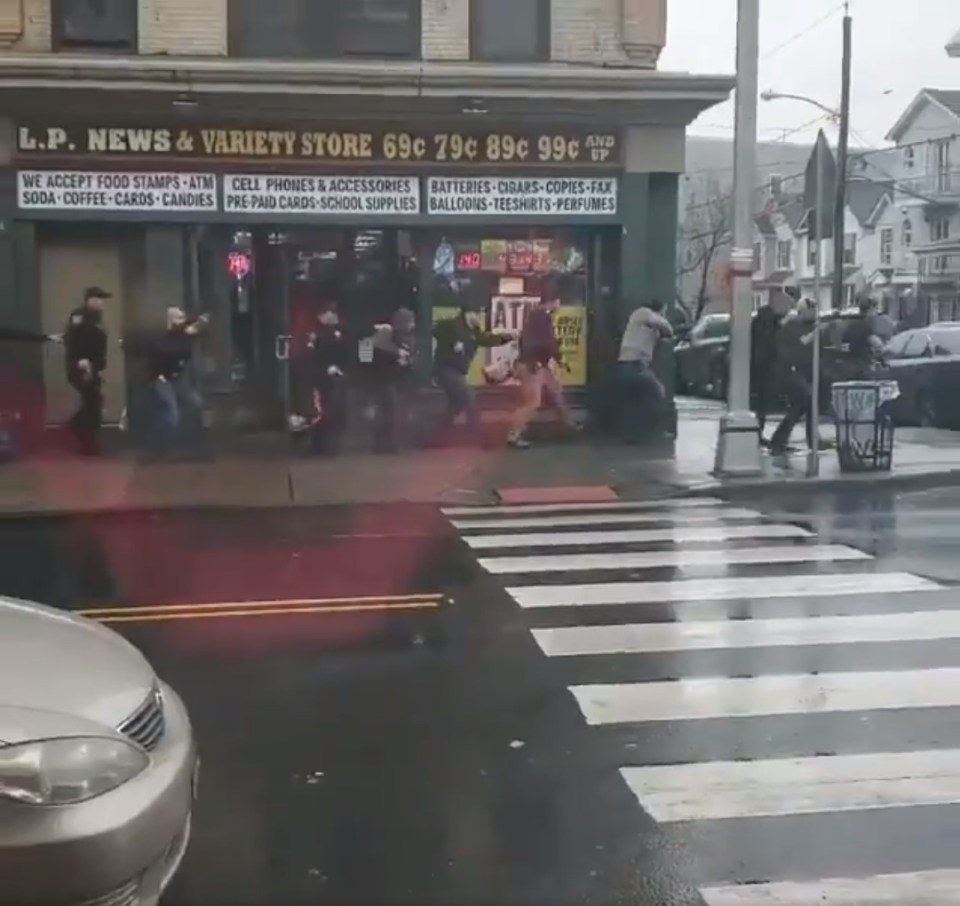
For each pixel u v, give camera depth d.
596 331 16.23
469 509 12.34
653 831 4.67
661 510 12.15
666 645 7.18
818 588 8.56
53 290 15.39
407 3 15.45
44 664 3.79
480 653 7.05
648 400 15.92
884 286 60.62
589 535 10.76
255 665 6.83
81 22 14.95
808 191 13.62
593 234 16.14
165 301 15.48
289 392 15.71
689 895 4.16
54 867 3.19
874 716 5.93
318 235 15.74
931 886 4.21
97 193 14.93
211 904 4.13
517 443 15.77
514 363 16.19
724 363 23.23
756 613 7.89
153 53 14.98
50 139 14.74
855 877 4.29
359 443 15.58
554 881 4.28
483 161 15.51
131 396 15.48
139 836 3.36
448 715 5.99
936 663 6.77
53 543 10.75
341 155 15.27
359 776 5.23
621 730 5.77
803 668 6.70
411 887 4.25
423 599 8.38
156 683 4.00
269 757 5.45
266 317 15.72
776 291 24.64
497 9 15.55
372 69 14.58
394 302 15.91
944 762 5.34
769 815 4.81
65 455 15.17
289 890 4.23
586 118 15.48
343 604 8.25
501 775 5.23
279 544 10.55
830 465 14.55
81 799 3.30
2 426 14.66
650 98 15.27
